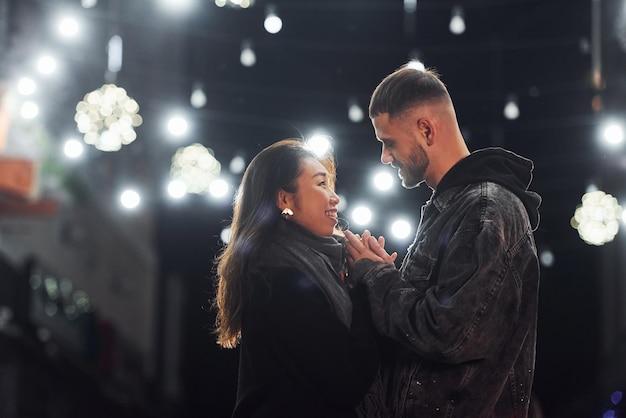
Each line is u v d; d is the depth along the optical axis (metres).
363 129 17.91
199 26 21.17
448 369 4.89
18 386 24.02
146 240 41.78
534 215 5.15
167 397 44.09
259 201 5.34
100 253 34.44
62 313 29.33
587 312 27.09
